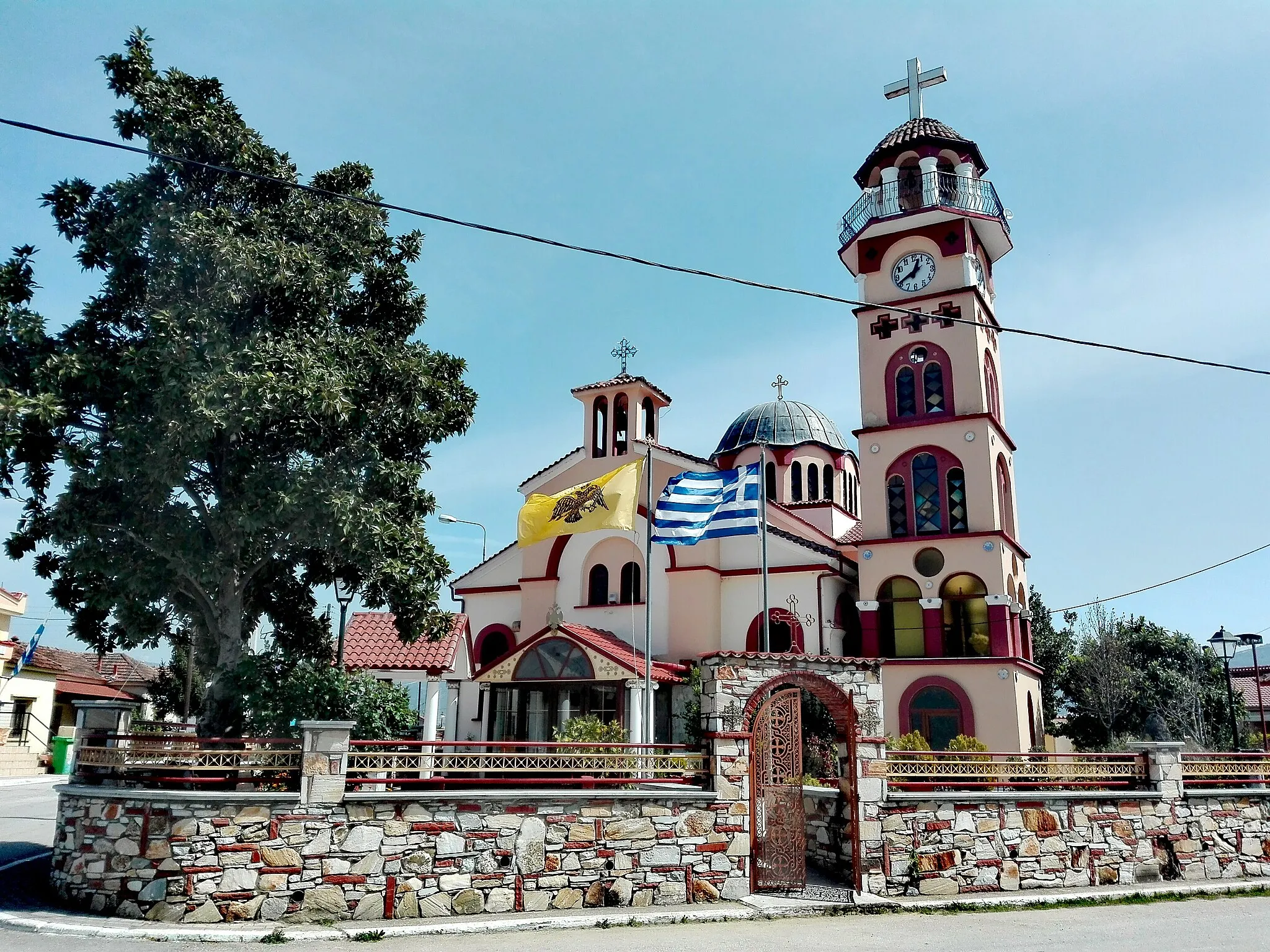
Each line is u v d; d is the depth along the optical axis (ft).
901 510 101.50
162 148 56.29
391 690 63.05
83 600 58.95
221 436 55.83
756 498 75.92
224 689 57.72
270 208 61.05
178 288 55.06
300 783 45.83
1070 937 44.06
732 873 51.34
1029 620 106.52
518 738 91.56
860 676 55.62
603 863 49.24
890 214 105.60
